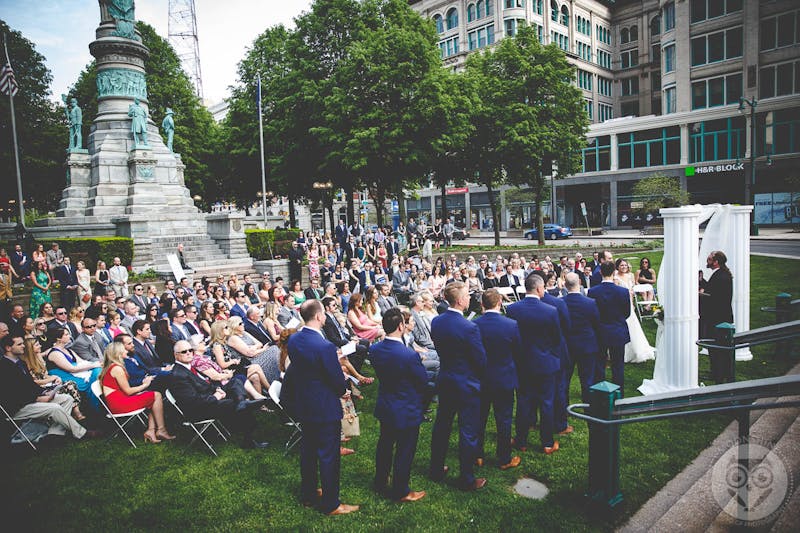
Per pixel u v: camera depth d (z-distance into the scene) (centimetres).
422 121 2547
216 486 560
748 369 880
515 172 3119
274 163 3206
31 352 778
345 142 2620
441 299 1452
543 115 3028
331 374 484
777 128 4047
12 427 683
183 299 1128
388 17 2950
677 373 775
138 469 607
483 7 5609
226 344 804
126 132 2547
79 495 546
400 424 499
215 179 4119
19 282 1748
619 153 4972
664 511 470
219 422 730
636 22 6256
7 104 3384
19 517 504
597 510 467
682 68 4547
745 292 969
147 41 3769
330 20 2916
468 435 523
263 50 3528
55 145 3662
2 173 3472
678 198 4009
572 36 5881
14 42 3631
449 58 5928
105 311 1023
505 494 518
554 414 667
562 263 1614
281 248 2438
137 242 2064
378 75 2542
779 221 4091
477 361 516
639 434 638
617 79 6456
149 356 848
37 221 2470
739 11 4194
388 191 3125
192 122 3931
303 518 491
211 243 2327
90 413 748
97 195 2428
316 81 2948
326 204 3716
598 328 692
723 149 4331
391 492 530
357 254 2183
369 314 1076
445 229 3209
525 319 604
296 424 657
